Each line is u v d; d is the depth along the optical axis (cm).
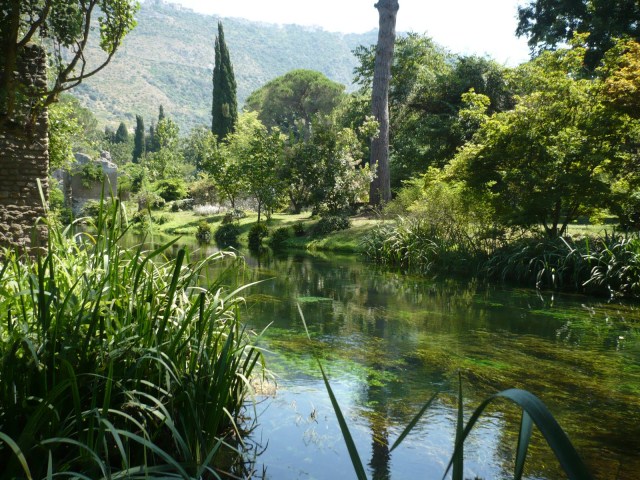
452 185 1581
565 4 2627
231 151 3300
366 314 886
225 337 409
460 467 128
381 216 2125
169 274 391
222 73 5119
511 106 2769
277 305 951
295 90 6150
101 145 8288
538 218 1337
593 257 1137
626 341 721
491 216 1442
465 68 2833
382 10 2455
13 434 263
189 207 3703
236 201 3475
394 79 3203
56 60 797
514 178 1311
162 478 244
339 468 348
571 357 639
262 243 2306
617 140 1233
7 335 296
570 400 493
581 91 1293
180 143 8038
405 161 3061
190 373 334
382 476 342
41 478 252
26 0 702
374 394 499
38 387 284
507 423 436
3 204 984
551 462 366
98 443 250
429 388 521
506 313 908
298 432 403
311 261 1695
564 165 1275
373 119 2441
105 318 317
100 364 296
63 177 3362
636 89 1080
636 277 1074
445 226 1619
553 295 1091
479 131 1456
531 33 2884
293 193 2655
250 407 452
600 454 379
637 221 1276
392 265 1605
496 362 615
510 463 362
